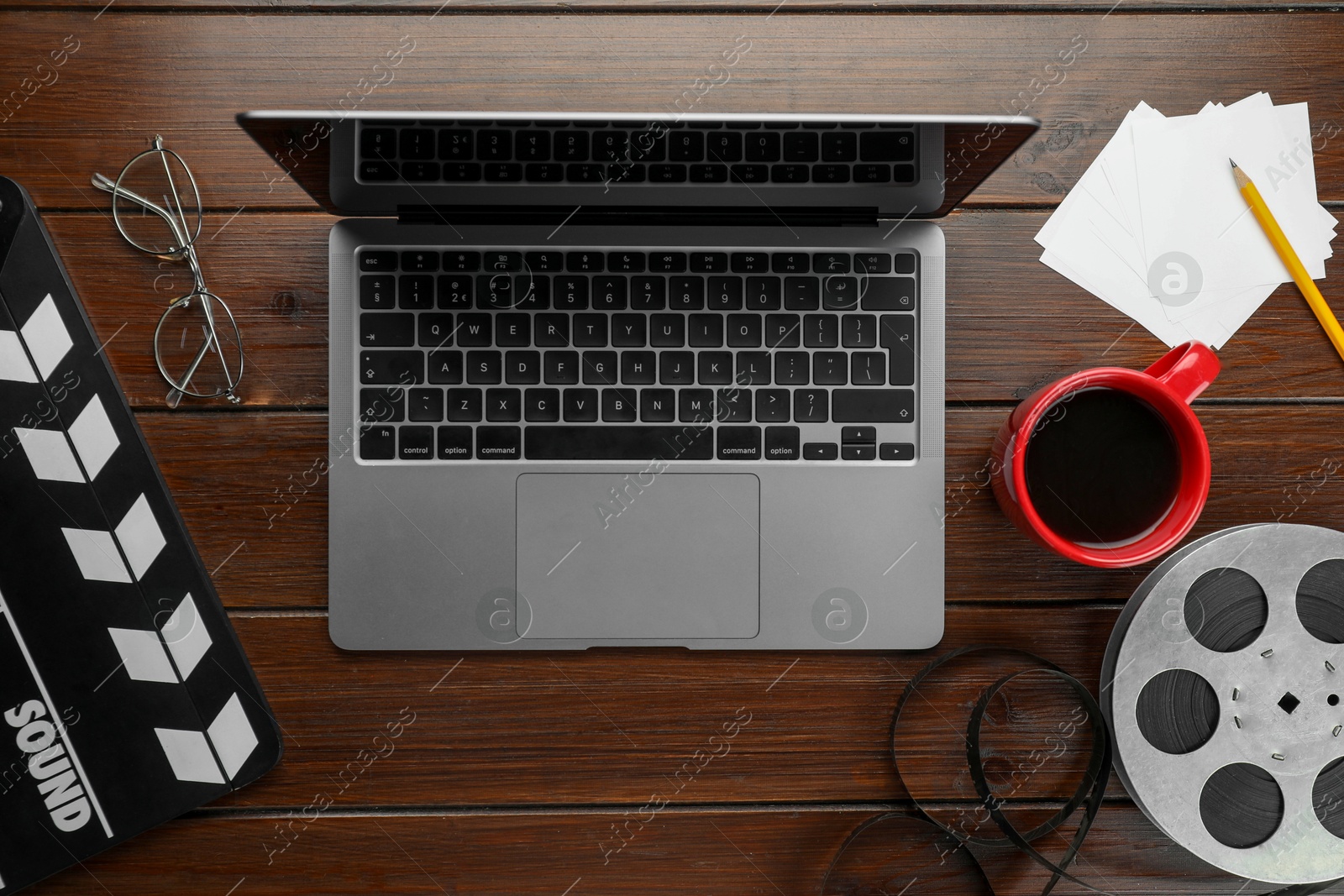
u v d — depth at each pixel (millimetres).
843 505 646
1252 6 692
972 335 686
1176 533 585
